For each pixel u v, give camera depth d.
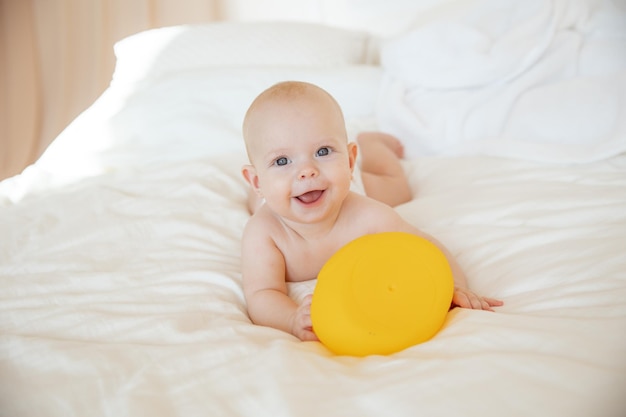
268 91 1.16
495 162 1.68
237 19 3.14
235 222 1.49
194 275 1.23
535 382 0.74
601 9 1.93
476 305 1.02
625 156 1.54
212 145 2.02
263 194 1.16
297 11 3.06
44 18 3.06
